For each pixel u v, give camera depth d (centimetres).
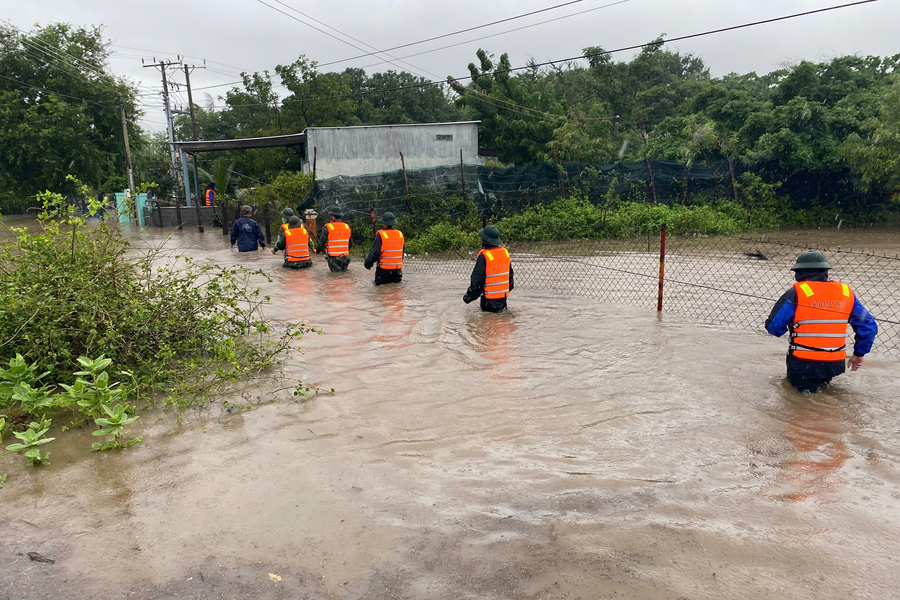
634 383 522
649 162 2148
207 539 299
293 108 3347
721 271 1175
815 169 2197
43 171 3164
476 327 729
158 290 619
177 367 565
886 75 2412
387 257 1036
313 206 1859
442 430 429
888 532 292
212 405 482
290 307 859
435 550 286
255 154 3012
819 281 483
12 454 396
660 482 348
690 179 2172
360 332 712
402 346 650
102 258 595
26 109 3219
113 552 289
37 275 557
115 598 256
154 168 4394
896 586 252
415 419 449
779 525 300
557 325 733
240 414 462
